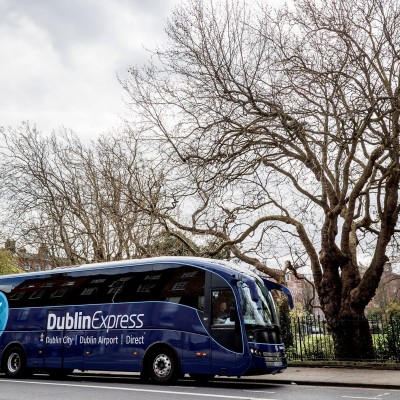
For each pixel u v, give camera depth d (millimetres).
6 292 19297
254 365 13734
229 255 26219
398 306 30828
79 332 16891
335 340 20594
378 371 17688
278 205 22906
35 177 32281
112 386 14312
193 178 19562
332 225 20391
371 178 20781
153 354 15172
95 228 31562
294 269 24688
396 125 18188
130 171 25969
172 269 15789
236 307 14266
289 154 20234
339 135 18516
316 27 19078
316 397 11445
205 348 14273
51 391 13102
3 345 18625
